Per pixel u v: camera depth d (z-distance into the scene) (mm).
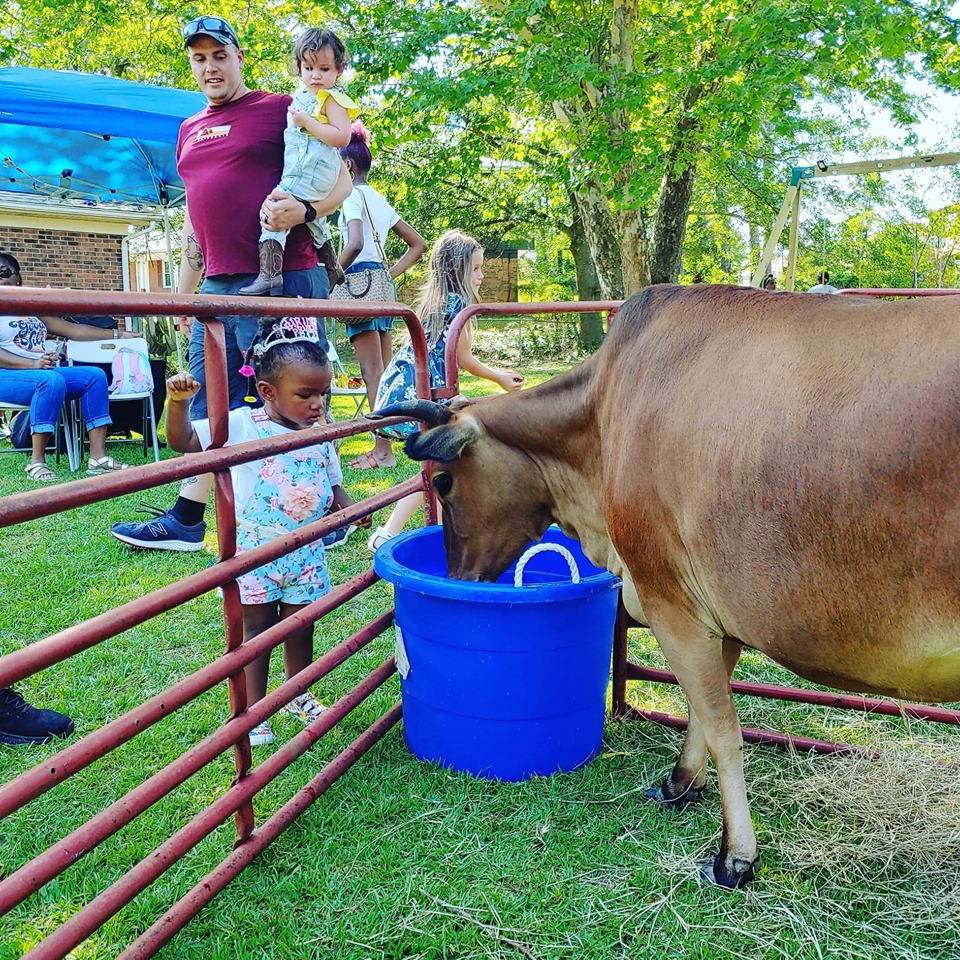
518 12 10602
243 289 4098
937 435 1747
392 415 2758
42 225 16391
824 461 1882
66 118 7578
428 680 2906
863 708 3209
